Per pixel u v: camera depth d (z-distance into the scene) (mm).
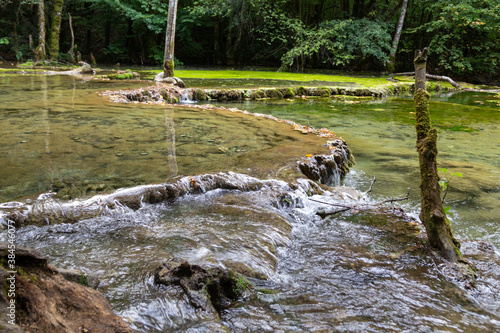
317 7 26203
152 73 16719
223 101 11109
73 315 1503
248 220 3047
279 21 22547
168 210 3172
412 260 2648
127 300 1938
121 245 2555
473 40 24062
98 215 2939
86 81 12055
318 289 2270
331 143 5277
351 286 2328
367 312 2082
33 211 2834
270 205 3371
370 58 25625
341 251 2750
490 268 2670
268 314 2006
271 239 2773
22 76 13281
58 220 2820
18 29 23203
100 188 3336
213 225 2928
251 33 25984
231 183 3643
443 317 2092
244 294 2119
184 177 3586
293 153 4684
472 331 1994
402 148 6602
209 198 3447
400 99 13820
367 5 25281
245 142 5254
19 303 1378
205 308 1919
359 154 6152
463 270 2535
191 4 25250
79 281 1865
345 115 9625
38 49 18766
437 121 9555
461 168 5477
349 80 17469
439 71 24859
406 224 3205
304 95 13125
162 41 27047
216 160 4320
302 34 23406
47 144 4680
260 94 11984
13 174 3582
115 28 28375
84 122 6078
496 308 2207
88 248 2494
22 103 7547
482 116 10516
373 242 2898
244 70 22016
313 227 3146
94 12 25094
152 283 2092
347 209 3496
